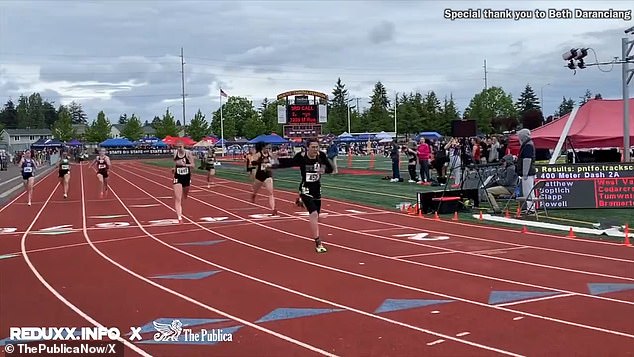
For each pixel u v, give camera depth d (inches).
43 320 304.7
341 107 5002.5
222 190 1095.0
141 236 575.5
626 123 797.2
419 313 307.4
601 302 323.0
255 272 409.1
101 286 375.6
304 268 420.5
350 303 328.2
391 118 4365.2
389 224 629.9
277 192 1032.8
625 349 249.8
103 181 1066.1
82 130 7795.3
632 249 474.3
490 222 629.3
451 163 975.6
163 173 1883.6
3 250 512.7
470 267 416.5
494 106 4379.9
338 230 593.6
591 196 695.7
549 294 340.8
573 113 807.7
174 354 252.8
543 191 697.0
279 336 273.9
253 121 4532.5
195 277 396.5
